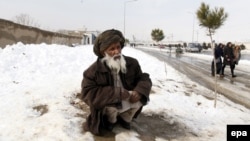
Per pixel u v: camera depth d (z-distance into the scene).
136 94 4.13
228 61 15.75
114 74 4.18
